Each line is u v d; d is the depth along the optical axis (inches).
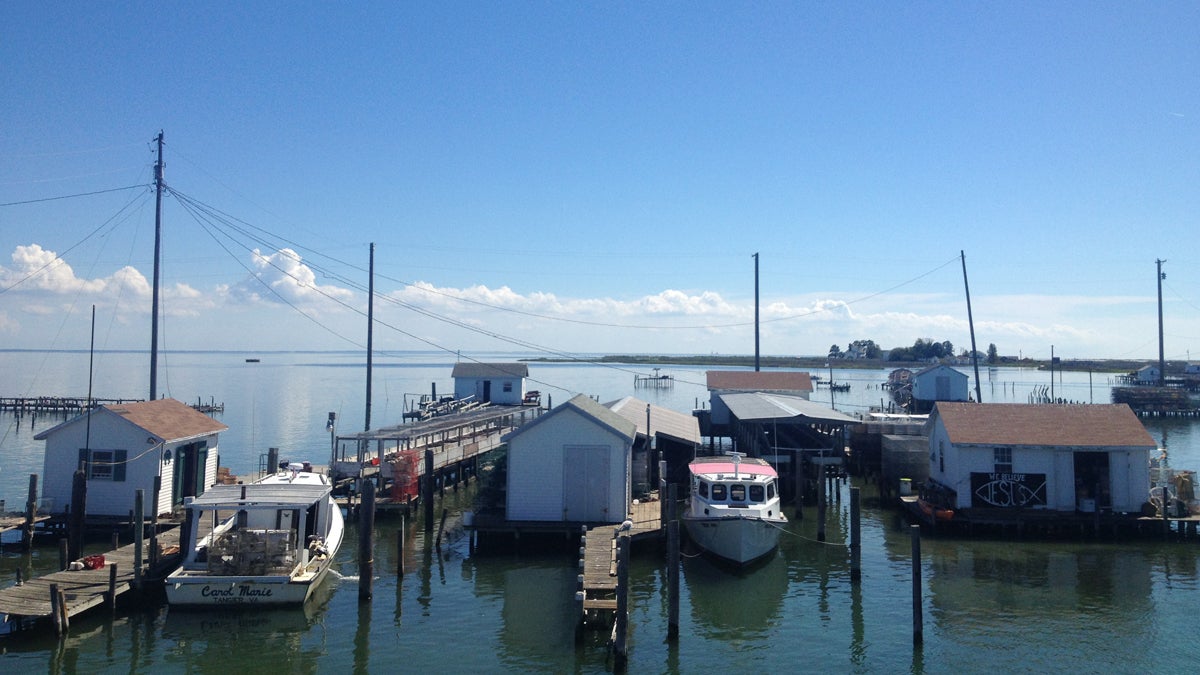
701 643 797.9
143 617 845.2
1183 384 4097.0
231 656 757.3
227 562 856.9
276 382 5565.9
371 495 908.0
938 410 1354.6
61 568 906.1
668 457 1724.9
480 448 1780.3
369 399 2166.6
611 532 1049.5
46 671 716.7
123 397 3887.8
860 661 751.7
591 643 796.0
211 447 1353.3
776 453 1547.7
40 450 2154.3
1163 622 840.9
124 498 1164.5
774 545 1108.5
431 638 806.5
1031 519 1198.9
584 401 1333.7
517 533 1131.9
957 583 981.8
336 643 791.7
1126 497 1223.5
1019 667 735.7
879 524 1338.6
